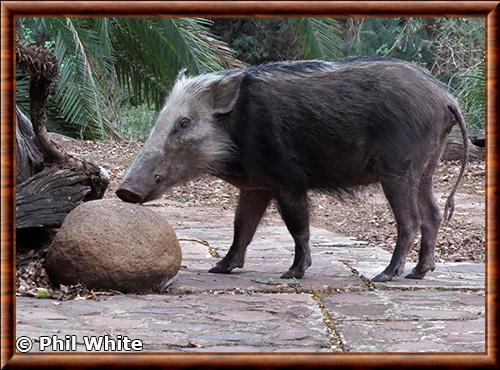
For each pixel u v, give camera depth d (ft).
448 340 17.92
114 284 21.91
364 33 88.17
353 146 25.03
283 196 24.94
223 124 24.85
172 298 21.72
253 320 19.42
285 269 27.09
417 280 25.57
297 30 53.42
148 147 24.09
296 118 24.62
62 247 22.02
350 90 24.86
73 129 65.92
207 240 34.58
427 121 24.89
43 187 24.94
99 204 22.68
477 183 53.72
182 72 25.52
